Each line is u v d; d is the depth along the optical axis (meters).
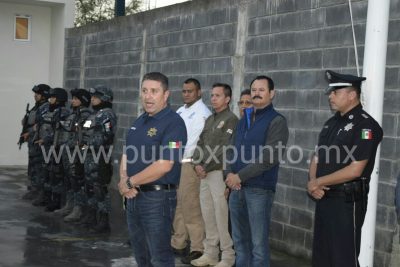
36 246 6.25
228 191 5.22
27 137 9.30
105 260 5.80
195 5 7.86
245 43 6.86
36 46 12.95
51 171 8.10
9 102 12.83
